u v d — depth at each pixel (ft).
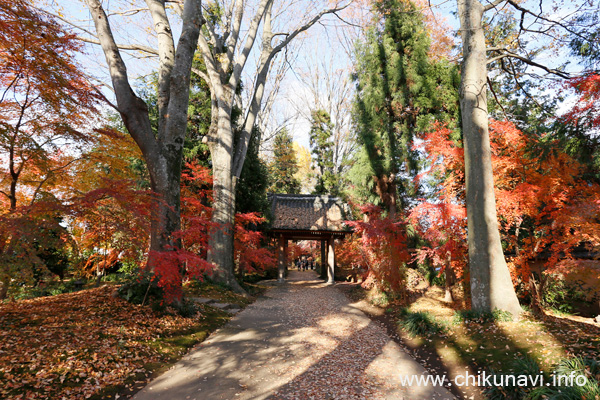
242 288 42.37
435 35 55.31
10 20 17.10
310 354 19.03
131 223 20.97
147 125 24.44
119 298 23.57
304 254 107.55
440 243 37.63
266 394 13.51
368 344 21.63
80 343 15.85
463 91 25.96
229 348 19.51
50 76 18.86
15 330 16.25
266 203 57.98
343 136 92.07
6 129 19.61
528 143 25.36
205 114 51.42
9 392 11.25
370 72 50.08
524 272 26.14
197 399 12.75
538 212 25.02
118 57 24.53
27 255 16.53
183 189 41.68
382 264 37.22
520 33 31.24
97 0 24.32
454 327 22.26
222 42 46.70
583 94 20.38
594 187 23.39
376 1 50.21
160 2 27.58
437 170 32.65
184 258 19.20
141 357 16.12
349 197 54.95
